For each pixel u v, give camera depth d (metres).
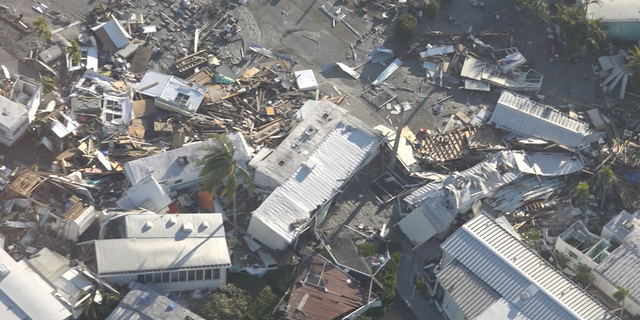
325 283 83.69
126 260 79.94
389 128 99.19
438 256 88.50
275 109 98.88
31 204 86.75
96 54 101.94
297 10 110.56
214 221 84.19
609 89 103.56
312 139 92.31
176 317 78.12
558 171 94.19
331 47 107.31
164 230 82.38
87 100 95.50
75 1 107.94
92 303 78.94
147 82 98.12
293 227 85.69
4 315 75.81
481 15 111.44
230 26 107.06
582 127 97.38
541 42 108.69
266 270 85.56
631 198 92.62
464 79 104.06
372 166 94.94
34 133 92.62
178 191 90.50
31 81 94.69
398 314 84.69
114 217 83.50
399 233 90.31
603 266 83.12
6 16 104.50
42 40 102.88
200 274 81.62
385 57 106.50
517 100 99.00
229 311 80.31
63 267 81.44
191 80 101.06
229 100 99.25
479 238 83.31
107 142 93.25
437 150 96.50
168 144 94.38
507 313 78.75
